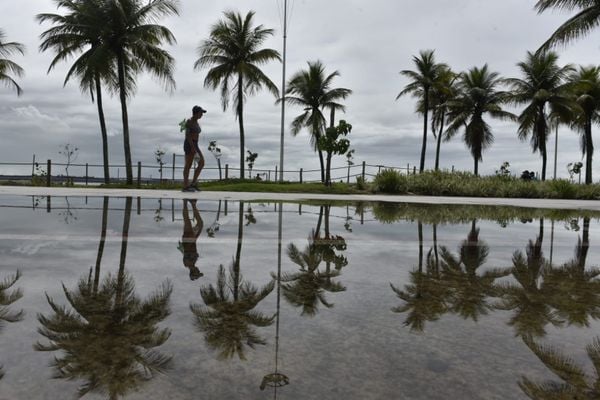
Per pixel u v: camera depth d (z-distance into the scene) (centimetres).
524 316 107
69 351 81
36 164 1978
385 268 161
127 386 68
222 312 106
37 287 125
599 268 166
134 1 1884
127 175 1873
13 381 69
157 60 1912
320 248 203
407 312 109
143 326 95
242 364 77
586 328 99
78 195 592
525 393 68
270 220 324
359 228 287
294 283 136
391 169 1644
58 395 65
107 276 139
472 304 117
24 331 90
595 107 2727
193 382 70
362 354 82
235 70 2362
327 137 1709
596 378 74
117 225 269
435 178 1700
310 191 1370
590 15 1472
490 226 319
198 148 764
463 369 77
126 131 1880
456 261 177
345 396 66
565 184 1647
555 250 209
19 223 271
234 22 2369
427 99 2905
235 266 159
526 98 2767
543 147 2759
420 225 317
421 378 73
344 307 112
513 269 163
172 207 418
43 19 1867
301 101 2892
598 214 481
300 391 68
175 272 147
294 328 96
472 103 3008
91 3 1812
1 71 2158
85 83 1931
